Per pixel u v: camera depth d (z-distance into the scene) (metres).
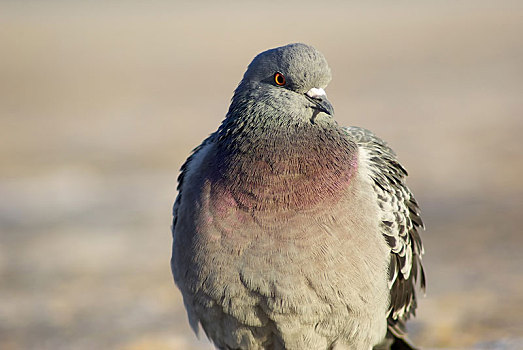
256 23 110.62
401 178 9.02
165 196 21.28
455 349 10.13
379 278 7.71
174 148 28.38
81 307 13.22
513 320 11.30
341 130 8.19
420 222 9.19
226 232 7.43
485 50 63.28
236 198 7.46
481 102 37.84
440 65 54.69
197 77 54.06
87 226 18.69
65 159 26.77
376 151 8.93
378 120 33.66
